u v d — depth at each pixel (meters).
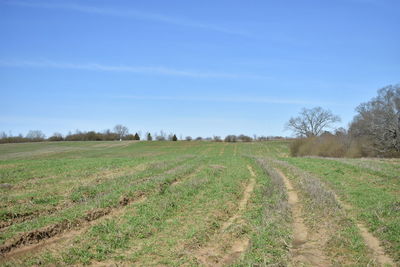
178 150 83.38
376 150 55.19
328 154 57.78
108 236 11.04
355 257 9.82
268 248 10.23
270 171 28.25
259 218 13.50
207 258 9.73
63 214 13.37
